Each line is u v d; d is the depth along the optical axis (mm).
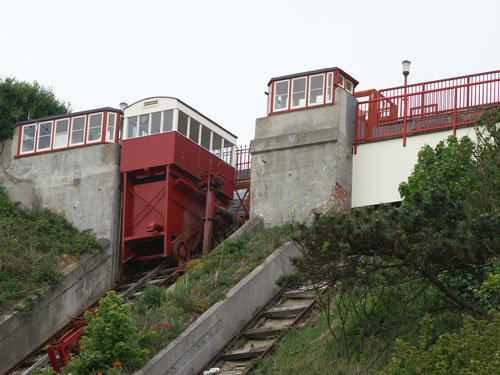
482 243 18125
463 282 20031
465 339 14727
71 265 30562
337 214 19172
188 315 23609
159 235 32438
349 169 30984
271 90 32938
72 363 20594
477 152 21422
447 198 18703
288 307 24953
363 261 19547
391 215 18750
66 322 29562
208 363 22672
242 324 24312
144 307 24609
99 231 33125
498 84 28906
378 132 31047
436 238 18359
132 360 20844
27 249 30438
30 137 36062
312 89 32094
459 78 29984
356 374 18391
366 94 33062
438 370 14227
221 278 25594
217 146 35938
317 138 31016
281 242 27703
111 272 32469
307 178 30828
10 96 39156
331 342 20719
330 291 23312
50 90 42000
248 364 22125
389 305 20344
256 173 31938
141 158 33156
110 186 33562
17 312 27484
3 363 26672
